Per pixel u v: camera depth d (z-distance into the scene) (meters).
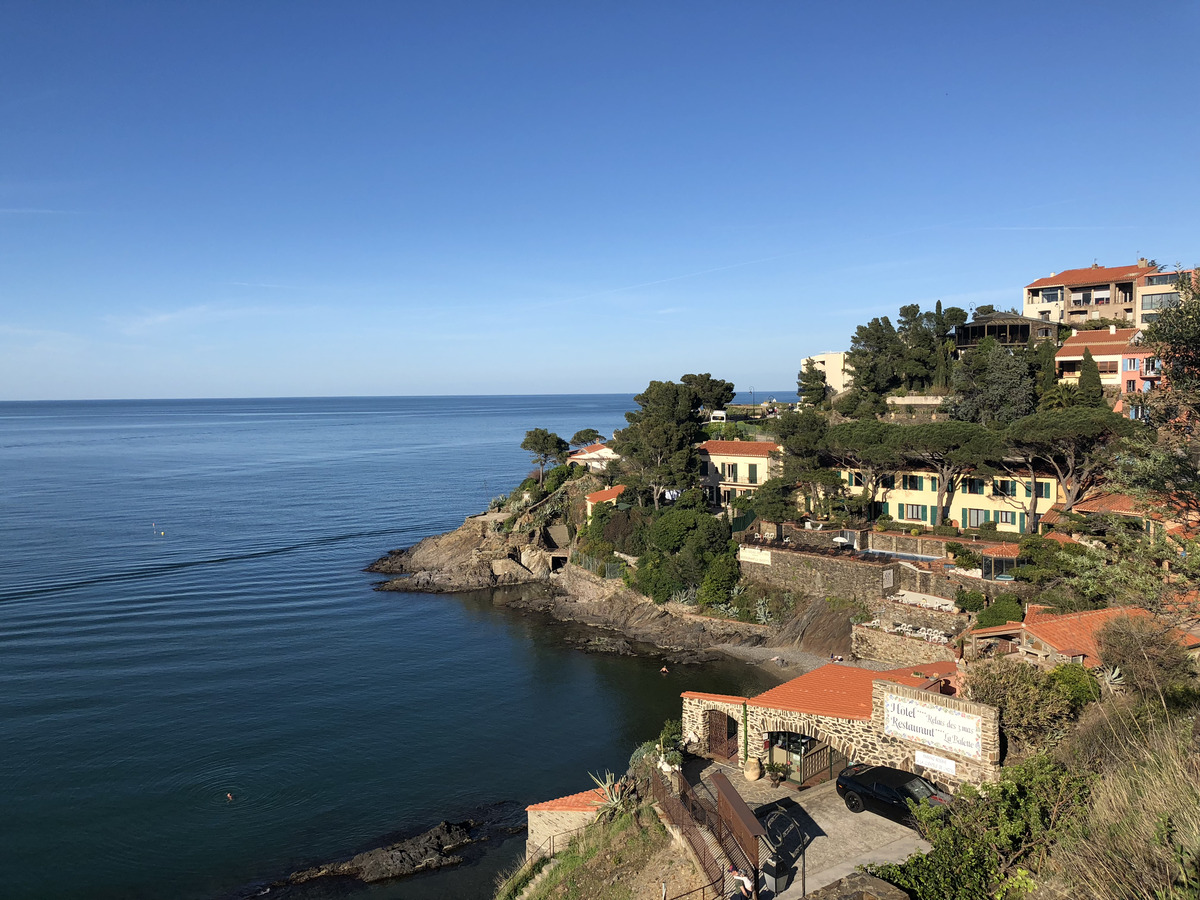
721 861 21.23
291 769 45.28
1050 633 35.91
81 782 43.50
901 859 21.19
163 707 54.34
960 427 64.94
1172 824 12.71
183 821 39.75
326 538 118.81
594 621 76.19
